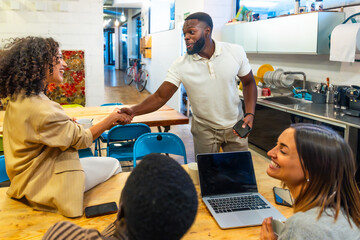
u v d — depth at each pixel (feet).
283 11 16.05
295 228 2.98
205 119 7.89
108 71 60.23
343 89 11.49
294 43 12.85
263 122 13.96
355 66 11.92
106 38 80.02
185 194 1.76
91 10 16.74
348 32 10.64
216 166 5.62
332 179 2.98
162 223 1.68
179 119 11.21
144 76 36.17
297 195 3.36
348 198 3.02
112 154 10.93
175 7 23.99
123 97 31.96
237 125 7.20
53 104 4.91
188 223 1.79
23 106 4.72
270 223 3.71
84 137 5.17
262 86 15.43
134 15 49.11
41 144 4.94
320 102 12.92
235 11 18.72
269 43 14.33
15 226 4.59
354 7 11.81
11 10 15.84
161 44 28.53
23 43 4.74
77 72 16.93
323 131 3.17
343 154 3.01
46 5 16.16
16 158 5.05
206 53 7.45
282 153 3.36
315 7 13.30
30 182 5.01
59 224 2.45
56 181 4.98
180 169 1.87
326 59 13.17
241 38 16.49
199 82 7.54
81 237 2.29
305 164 3.09
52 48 4.89
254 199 5.34
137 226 1.71
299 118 11.79
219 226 4.62
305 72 14.34
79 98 17.17
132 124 10.23
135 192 1.73
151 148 8.61
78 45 16.90
